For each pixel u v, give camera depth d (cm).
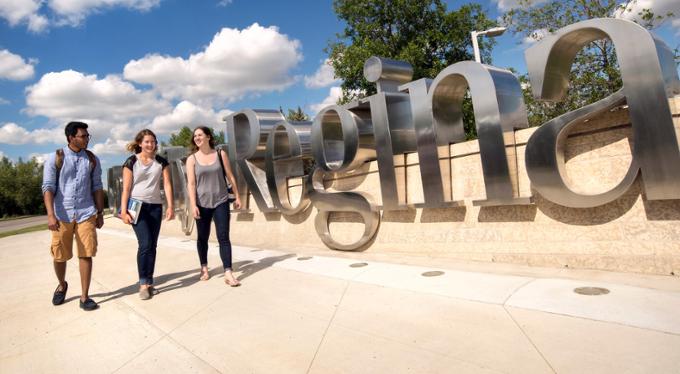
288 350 277
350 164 638
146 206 439
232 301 402
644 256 382
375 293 389
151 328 343
